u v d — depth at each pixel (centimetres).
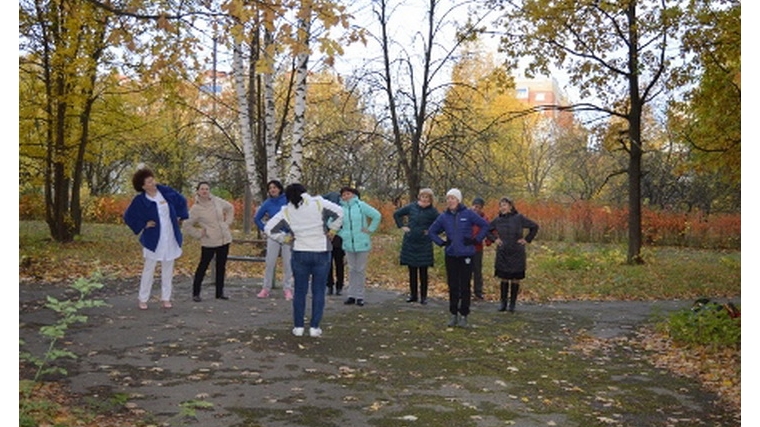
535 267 1920
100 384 625
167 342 805
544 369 755
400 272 1670
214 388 626
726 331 885
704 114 1742
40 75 2008
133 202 1016
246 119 1855
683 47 1795
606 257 2078
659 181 3672
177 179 3419
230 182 3200
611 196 4078
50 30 1853
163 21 802
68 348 756
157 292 1206
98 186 3794
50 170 2025
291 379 667
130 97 2180
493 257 2242
